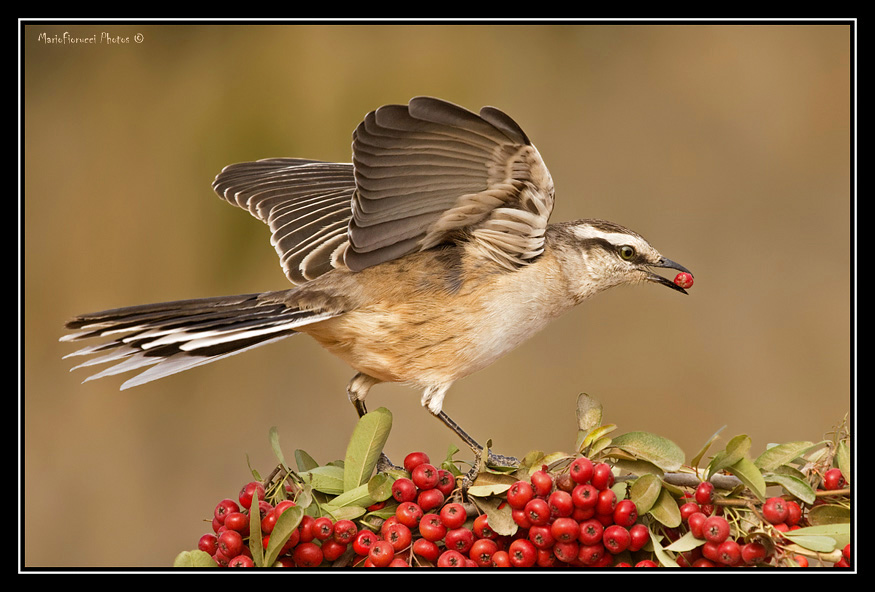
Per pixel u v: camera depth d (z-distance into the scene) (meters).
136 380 6.19
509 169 6.20
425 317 6.24
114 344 6.19
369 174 6.18
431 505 6.13
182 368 6.20
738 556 6.10
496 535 6.14
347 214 6.30
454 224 6.23
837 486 6.12
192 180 8.41
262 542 6.12
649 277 6.30
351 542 6.13
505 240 6.24
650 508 6.11
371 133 6.17
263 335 6.21
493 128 6.17
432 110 6.15
